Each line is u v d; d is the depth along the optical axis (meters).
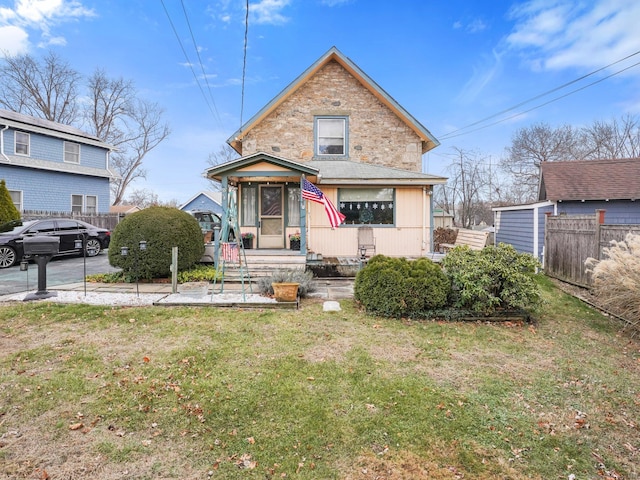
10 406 3.21
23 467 2.49
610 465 2.65
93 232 13.65
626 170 13.43
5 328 5.21
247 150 12.94
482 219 27.30
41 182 16.95
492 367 4.23
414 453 2.70
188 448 2.72
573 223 9.00
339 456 2.66
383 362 4.27
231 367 4.04
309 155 12.99
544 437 2.94
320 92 13.09
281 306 6.47
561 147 27.64
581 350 4.88
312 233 10.76
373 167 11.73
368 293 6.21
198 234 9.77
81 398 3.36
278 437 2.86
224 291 7.70
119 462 2.56
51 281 8.87
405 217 10.81
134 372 3.89
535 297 6.05
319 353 4.49
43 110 29.45
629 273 5.64
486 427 3.04
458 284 6.10
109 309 6.12
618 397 3.61
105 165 20.53
